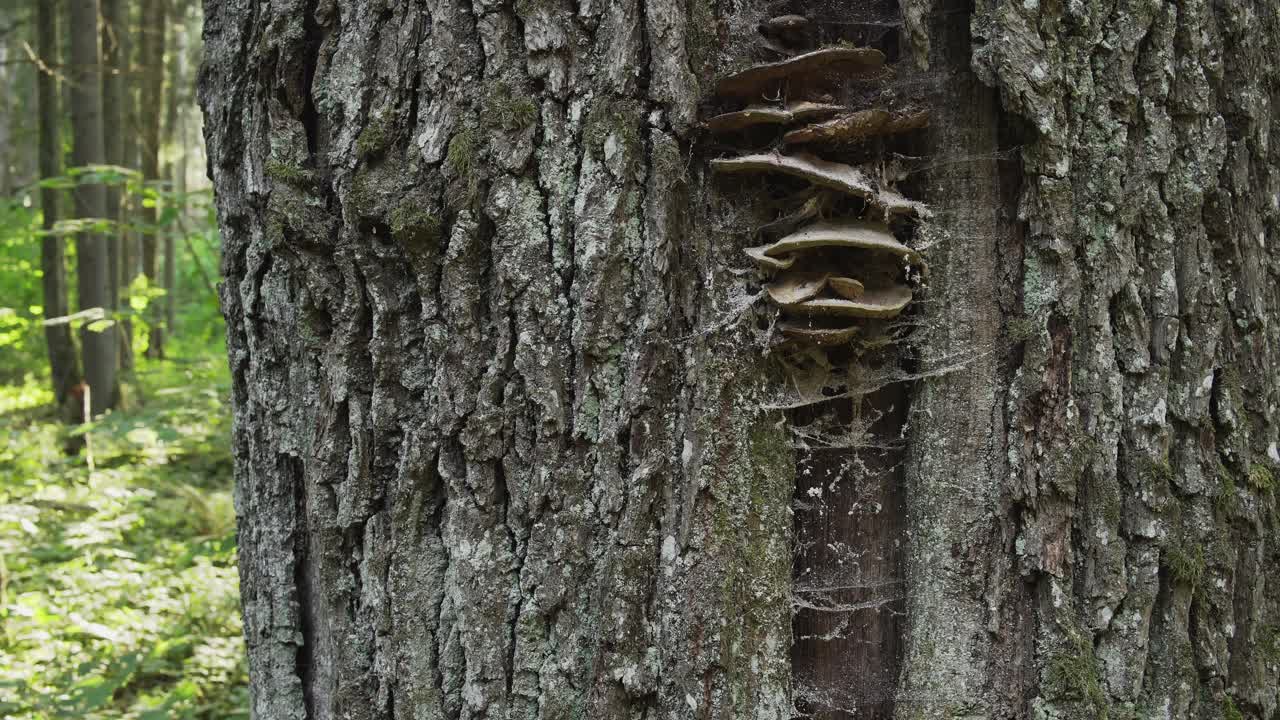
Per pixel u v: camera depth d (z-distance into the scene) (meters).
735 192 1.78
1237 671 1.92
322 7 1.87
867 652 1.88
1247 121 1.95
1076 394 1.78
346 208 1.82
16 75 20.27
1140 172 1.81
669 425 1.78
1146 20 1.79
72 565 6.72
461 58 1.79
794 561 1.85
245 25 1.98
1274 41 2.01
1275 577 1.99
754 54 1.78
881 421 1.87
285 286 1.93
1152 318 1.83
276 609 2.03
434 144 1.79
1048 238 1.75
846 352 1.80
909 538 1.85
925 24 1.71
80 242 12.16
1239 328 1.96
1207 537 1.87
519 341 1.77
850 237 1.65
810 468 1.85
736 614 1.77
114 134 13.48
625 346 1.76
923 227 1.79
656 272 1.74
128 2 16.31
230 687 5.49
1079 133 1.77
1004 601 1.80
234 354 2.10
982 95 1.78
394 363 1.84
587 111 1.76
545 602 1.78
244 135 1.99
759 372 1.77
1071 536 1.79
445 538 1.83
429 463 1.81
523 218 1.76
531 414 1.78
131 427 6.20
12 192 12.84
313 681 2.02
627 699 1.77
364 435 1.85
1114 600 1.78
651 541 1.77
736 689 1.77
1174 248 1.85
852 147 1.77
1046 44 1.71
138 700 5.14
